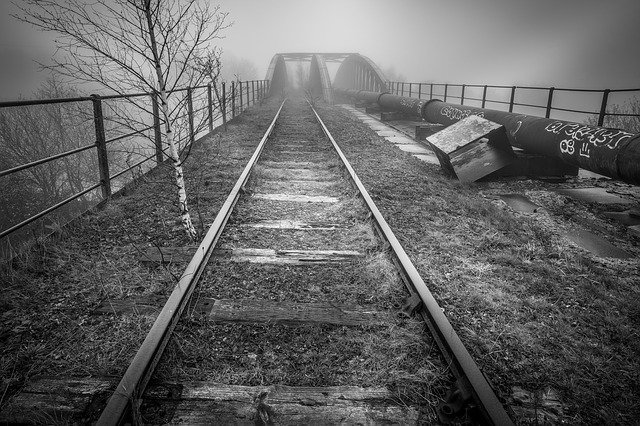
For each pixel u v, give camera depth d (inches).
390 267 148.3
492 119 390.9
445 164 327.0
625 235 207.9
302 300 129.8
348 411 85.0
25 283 134.0
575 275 157.8
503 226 205.8
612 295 142.9
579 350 111.8
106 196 223.3
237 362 100.7
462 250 175.6
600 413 90.3
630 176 227.5
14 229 148.3
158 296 128.8
